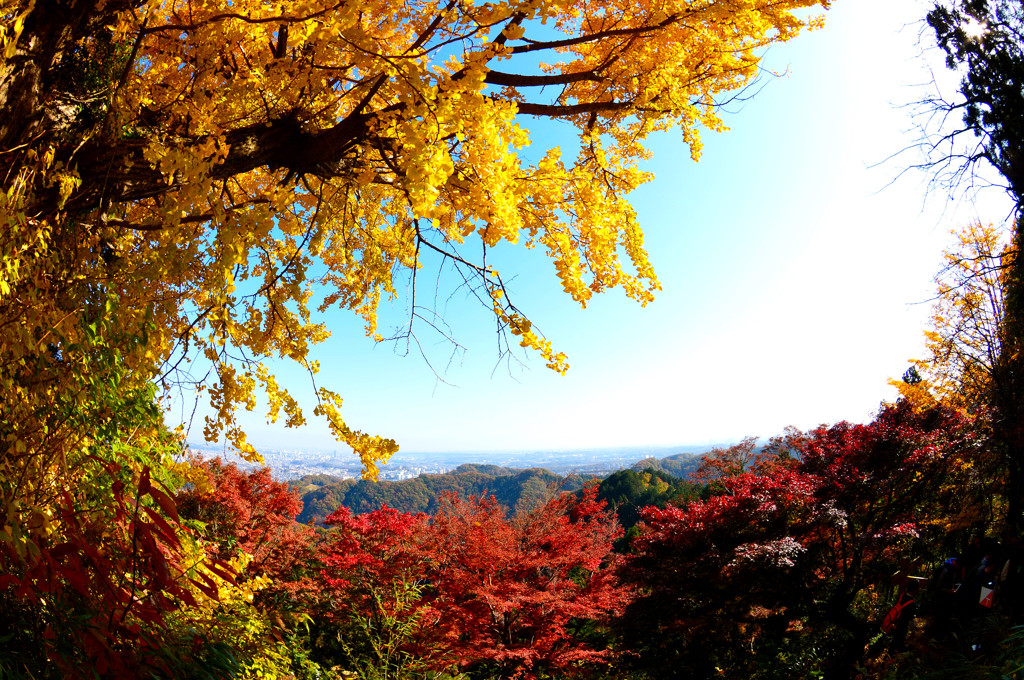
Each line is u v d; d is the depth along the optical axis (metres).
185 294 2.71
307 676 3.02
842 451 6.88
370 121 2.80
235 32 2.58
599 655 7.00
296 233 3.14
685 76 3.10
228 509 7.98
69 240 2.43
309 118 2.91
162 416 2.49
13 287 1.83
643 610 6.70
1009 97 3.78
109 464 1.81
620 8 3.25
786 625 6.55
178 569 2.05
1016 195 4.03
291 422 3.13
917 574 5.41
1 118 2.32
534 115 3.36
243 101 2.70
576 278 3.10
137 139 2.71
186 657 1.92
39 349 1.80
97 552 1.69
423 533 8.11
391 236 3.63
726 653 6.81
